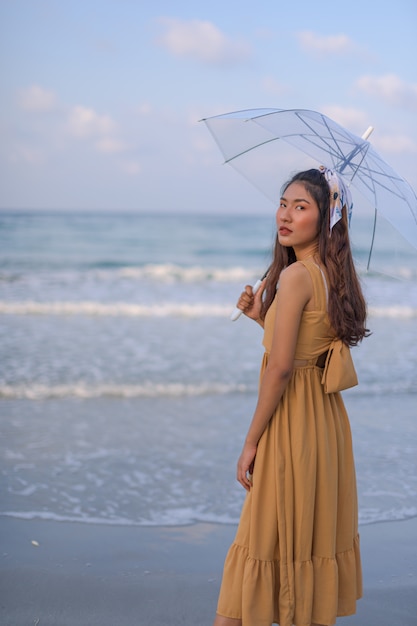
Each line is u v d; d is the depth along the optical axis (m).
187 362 9.45
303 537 2.50
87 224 39.97
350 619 3.28
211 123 3.09
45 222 40.28
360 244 2.89
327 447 2.54
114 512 4.53
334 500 2.56
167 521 4.41
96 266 25.86
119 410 7.12
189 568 3.77
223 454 5.77
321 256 2.55
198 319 13.60
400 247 2.83
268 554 2.52
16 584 3.52
